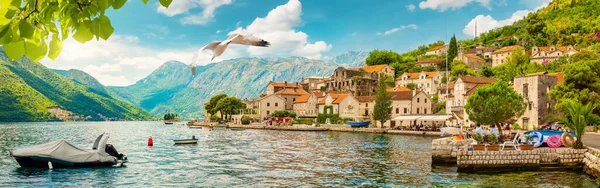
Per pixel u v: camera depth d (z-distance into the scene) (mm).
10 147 66438
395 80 191875
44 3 4156
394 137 87125
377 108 111312
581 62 70562
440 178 33719
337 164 43062
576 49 173625
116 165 41938
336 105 141500
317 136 93250
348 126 116875
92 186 31406
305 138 86062
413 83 181500
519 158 36625
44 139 91812
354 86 171625
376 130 104750
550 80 79250
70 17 4207
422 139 79938
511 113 66875
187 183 32750
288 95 176750
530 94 79438
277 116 159500
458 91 120688
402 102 124375
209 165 42875
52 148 39188
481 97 70375
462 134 50094
